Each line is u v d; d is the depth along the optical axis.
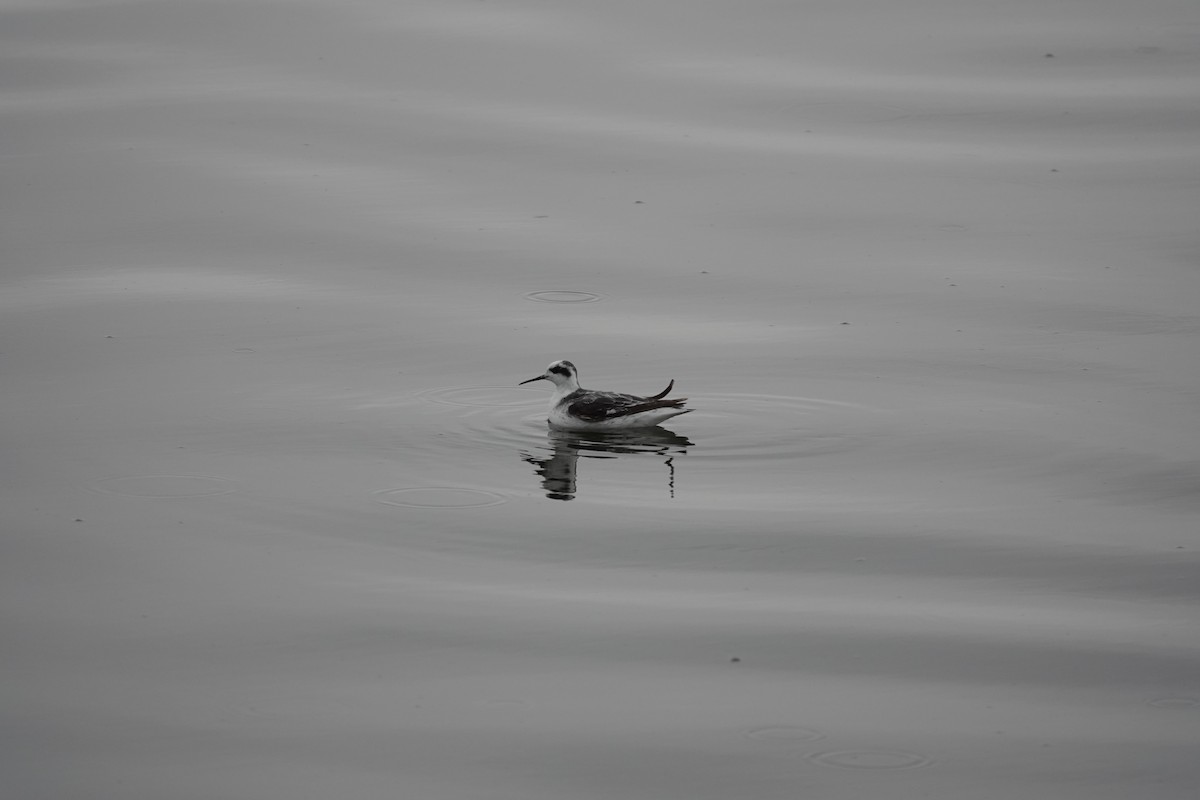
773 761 12.83
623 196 29.31
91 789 12.34
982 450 19.42
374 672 14.18
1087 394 21.17
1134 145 31.66
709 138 32.19
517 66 36.19
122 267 25.83
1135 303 24.45
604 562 16.48
